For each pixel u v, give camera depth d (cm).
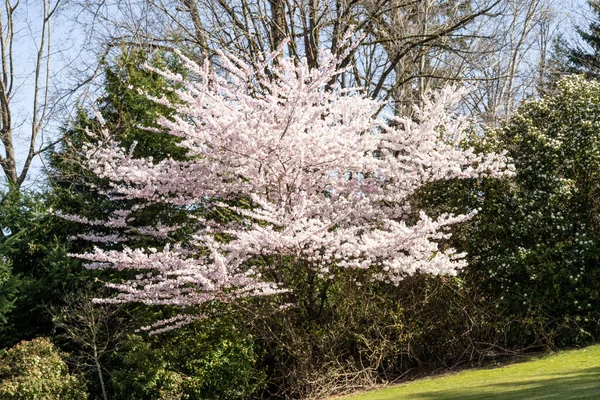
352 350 1043
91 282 1033
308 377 968
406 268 930
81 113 1227
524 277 1076
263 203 903
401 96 1748
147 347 971
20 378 877
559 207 1072
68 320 997
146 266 929
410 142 1075
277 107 942
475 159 1062
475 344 1034
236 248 895
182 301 929
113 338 996
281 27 1528
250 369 1021
